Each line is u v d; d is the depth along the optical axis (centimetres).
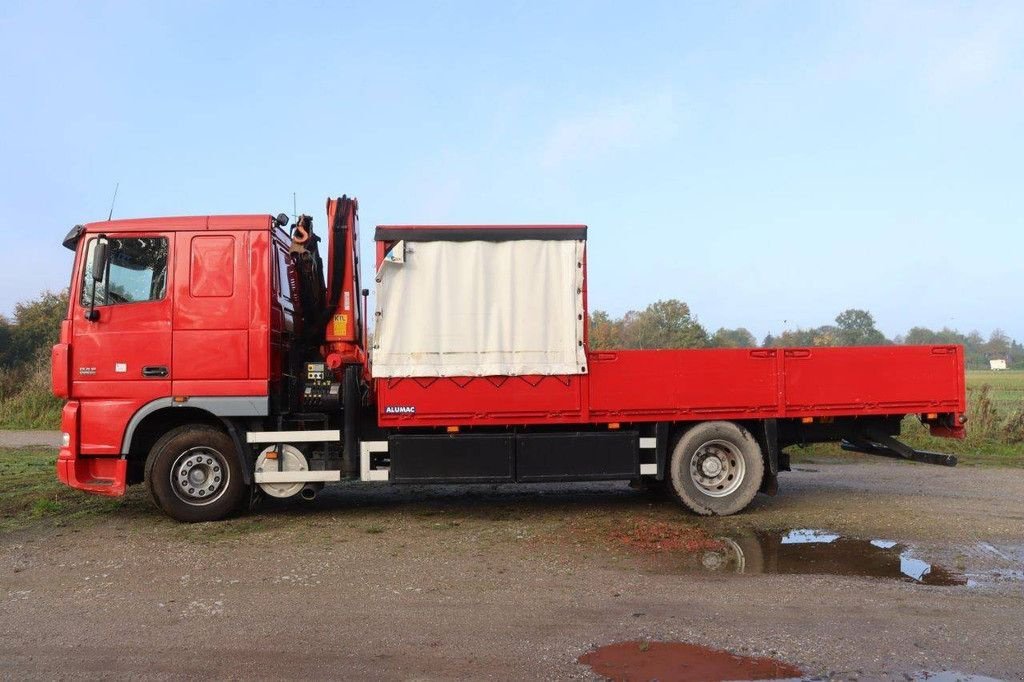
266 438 790
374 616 496
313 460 815
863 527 761
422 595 540
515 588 557
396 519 809
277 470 804
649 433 828
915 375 859
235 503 797
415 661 420
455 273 793
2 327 3766
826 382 841
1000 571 598
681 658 423
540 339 799
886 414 857
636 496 961
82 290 777
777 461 843
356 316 885
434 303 789
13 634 464
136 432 789
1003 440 1531
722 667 410
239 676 400
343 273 861
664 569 607
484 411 793
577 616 495
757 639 452
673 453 823
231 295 784
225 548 677
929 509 856
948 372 866
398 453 792
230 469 793
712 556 648
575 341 801
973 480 1111
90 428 768
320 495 969
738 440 823
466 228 793
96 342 771
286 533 739
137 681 394
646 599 530
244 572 598
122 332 773
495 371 791
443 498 947
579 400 802
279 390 809
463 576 588
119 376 771
